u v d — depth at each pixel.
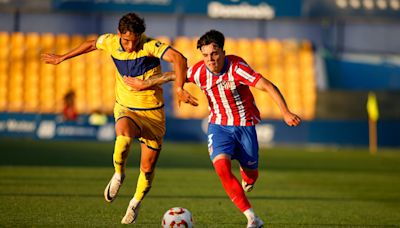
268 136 65.94
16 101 70.31
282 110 18.80
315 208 27.48
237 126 20.28
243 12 73.94
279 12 74.00
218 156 19.64
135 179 36.75
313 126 66.12
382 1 75.38
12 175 36.78
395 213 26.47
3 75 71.44
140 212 24.94
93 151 53.97
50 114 64.50
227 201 28.70
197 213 25.05
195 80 20.06
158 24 74.00
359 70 75.81
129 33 19.67
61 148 55.66
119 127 20.06
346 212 26.47
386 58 76.06
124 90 20.84
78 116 64.69
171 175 39.53
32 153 50.84
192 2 73.56
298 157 54.53
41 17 74.12
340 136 66.19
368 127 66.31
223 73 19.66
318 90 66.44
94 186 32.94
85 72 72.88
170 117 65.62
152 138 21.03
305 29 75.75
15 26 74.06
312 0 74.25
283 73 73.50
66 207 25.45
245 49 74.69
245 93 20.19
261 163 48.81
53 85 71.69
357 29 75.88
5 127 64.44
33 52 73.19
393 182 38.81
